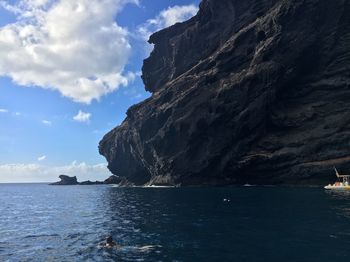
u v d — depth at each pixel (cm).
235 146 9956
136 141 12569
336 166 8519
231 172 10025
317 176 8794
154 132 11794
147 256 2367
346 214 3766
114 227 3606
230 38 12012
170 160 10881
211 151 10169
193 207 5009
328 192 6688
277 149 9519
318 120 9375
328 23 9925
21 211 5703
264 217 3762
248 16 12175
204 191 8181
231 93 10150
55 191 13950
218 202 5528
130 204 6038
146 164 12488
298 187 8438
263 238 2741
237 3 12581
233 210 4472
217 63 11256
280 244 2525
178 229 3281
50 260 2375
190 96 11081
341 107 9238
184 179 10794
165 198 6794
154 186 11756
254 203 5138
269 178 9594
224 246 2547
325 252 2278
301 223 3297
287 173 9206
